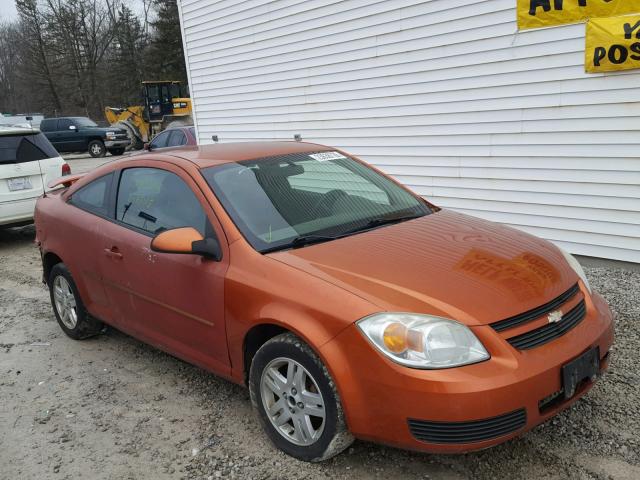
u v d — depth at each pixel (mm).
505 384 2434
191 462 3064
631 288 5133
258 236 3254
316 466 2924
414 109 7137
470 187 6773
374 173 4215
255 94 9461
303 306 2785
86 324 4691
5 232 10234
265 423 3094
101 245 4137
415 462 2910
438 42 6680
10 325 5395
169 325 3686
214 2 9781
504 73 6160
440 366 2459
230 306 3137
